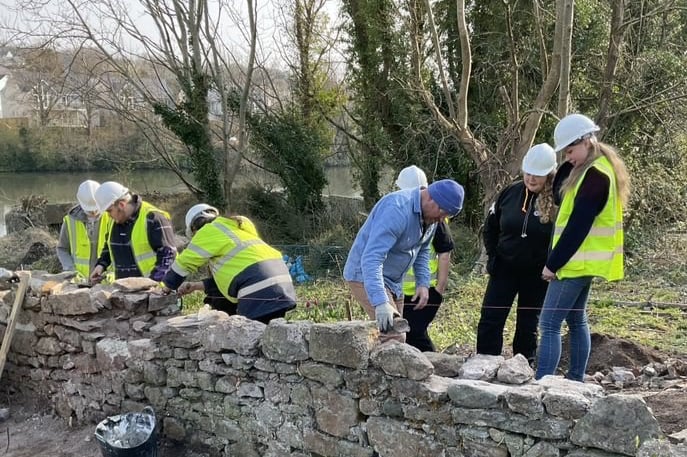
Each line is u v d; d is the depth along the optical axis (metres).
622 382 4.37
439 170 13.10
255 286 4.28
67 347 4.84
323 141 15.16
